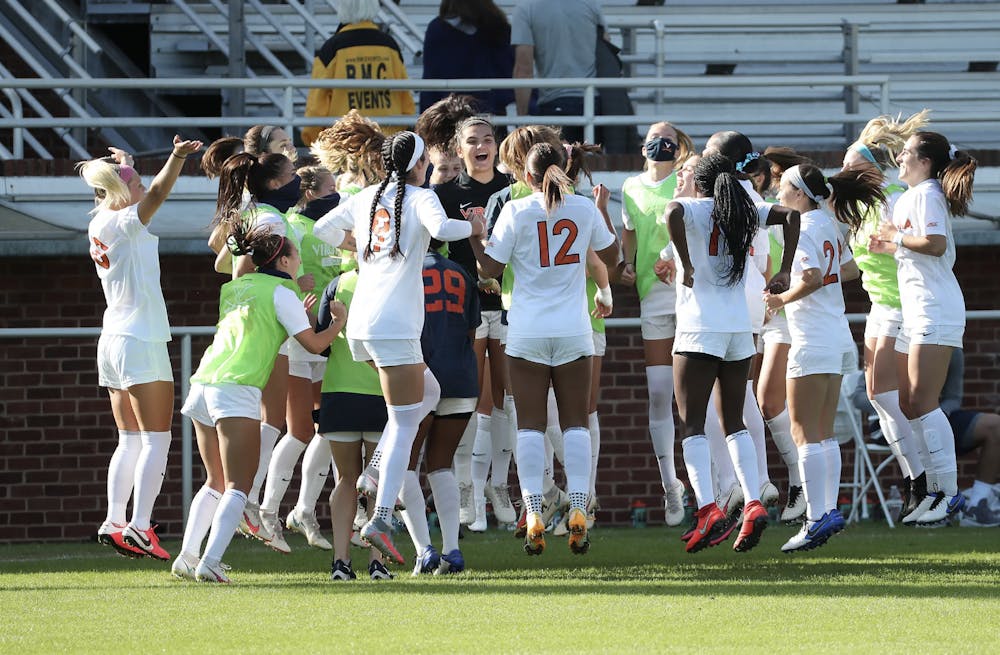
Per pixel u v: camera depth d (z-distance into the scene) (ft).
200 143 90.74
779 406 107.14
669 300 103.45
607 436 135.54
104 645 59.72
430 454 87.56
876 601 71.56
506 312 94.07
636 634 61.67
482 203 96.94
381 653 57.21
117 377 92.73
